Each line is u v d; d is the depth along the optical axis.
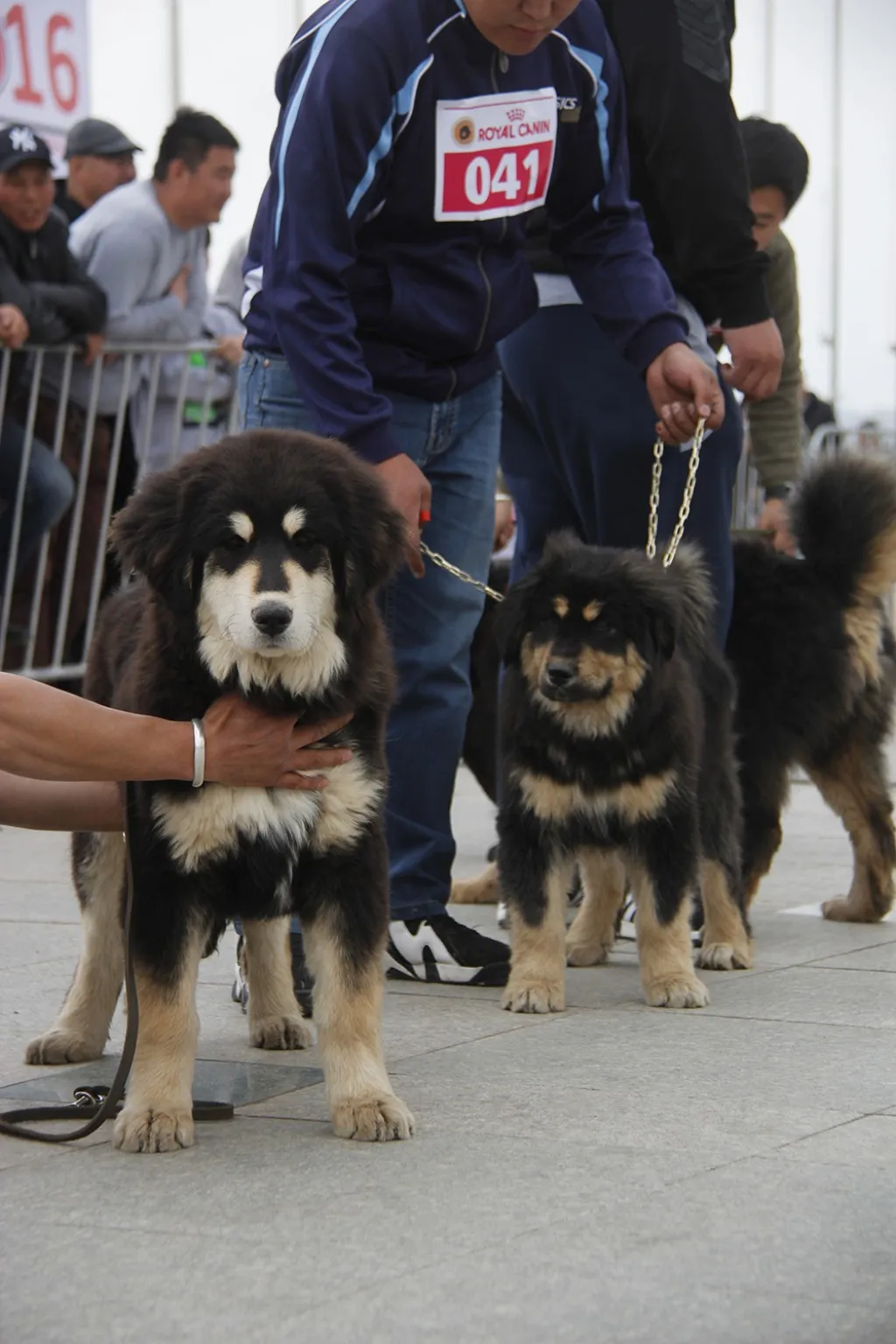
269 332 5.40
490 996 5.38
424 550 5.42
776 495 7.88
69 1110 3.90
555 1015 5.06
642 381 6.20
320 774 3.74
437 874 5.72
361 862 3.82
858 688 6.52
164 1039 3.73
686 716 5.34
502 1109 3.95
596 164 5.70
